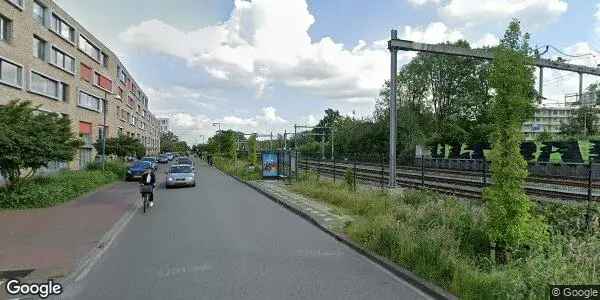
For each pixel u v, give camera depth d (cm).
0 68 2753
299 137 9775
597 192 1459
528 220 677
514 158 666
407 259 716
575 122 5856
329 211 1411
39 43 3409
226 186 2705
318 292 601
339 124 7450
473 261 676
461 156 4178
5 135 1523
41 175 2173
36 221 1223
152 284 640
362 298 578
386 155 4988
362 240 909
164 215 1405
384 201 1327
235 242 957
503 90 676
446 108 5616
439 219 904
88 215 1347
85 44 4616
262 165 3125
